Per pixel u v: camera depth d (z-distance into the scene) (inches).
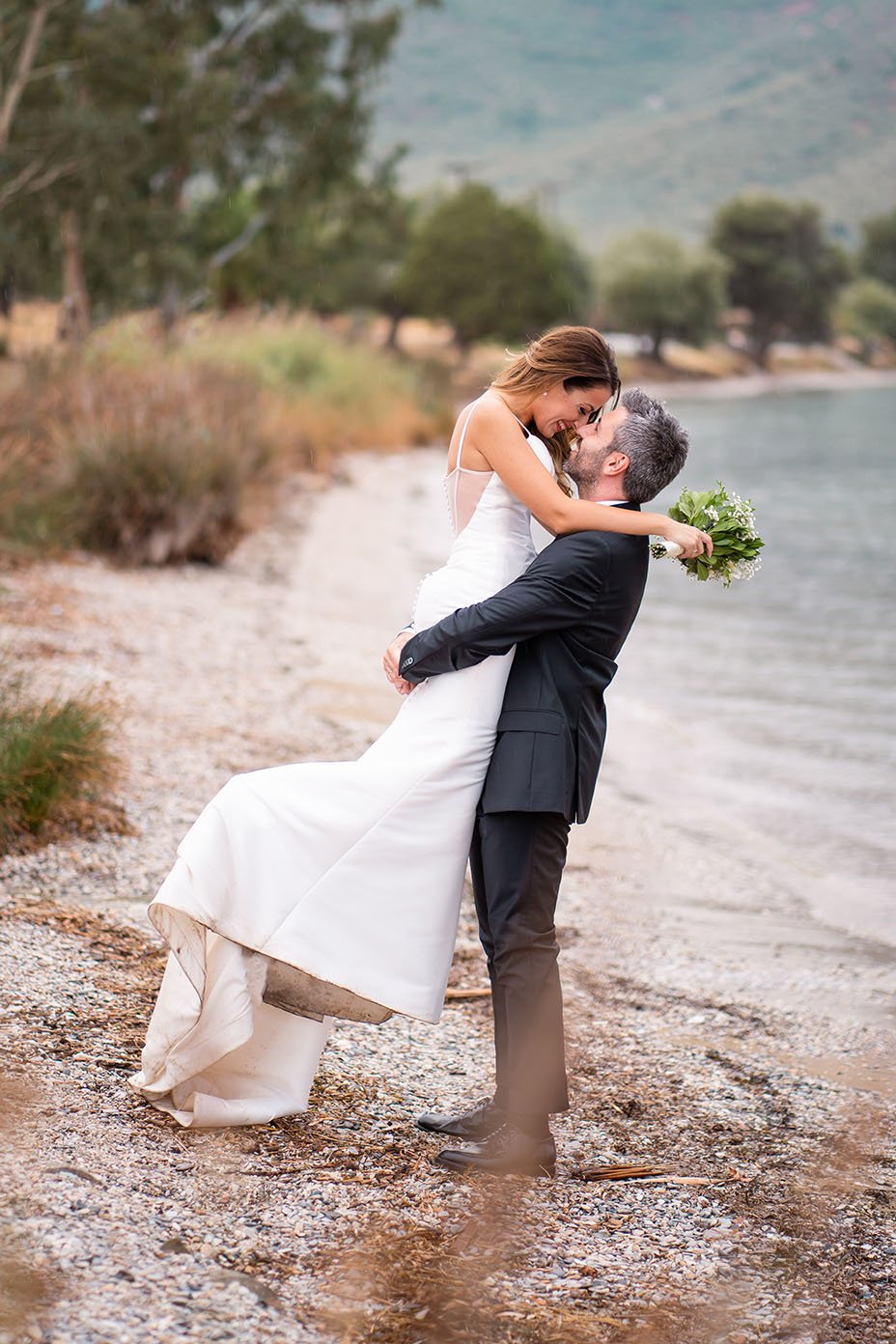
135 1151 150.1
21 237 1401.3
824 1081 196.2
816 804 350.6
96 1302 121.2
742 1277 141.7
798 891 288.8
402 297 3698.3
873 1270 144.8
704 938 258.2
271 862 153.3
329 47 1654.8
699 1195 159.3
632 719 432.5
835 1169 167.8
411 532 794.8
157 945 214.1
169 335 1162.0
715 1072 197.8
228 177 1621.6
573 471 161.6
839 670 510.3
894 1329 133.9
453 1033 204.7
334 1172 153.7
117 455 567.8
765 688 479.2
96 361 747.4
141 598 502.0
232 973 154.3
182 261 1492.4
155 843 260.5
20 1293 120.3
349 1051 190.5
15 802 250.8
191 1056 156.5
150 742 323.6
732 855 310.7
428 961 157.5
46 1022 179.0
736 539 160.1
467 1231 144.9
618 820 332.8
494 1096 167.8
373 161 1807.3
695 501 162.7
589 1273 140.0
